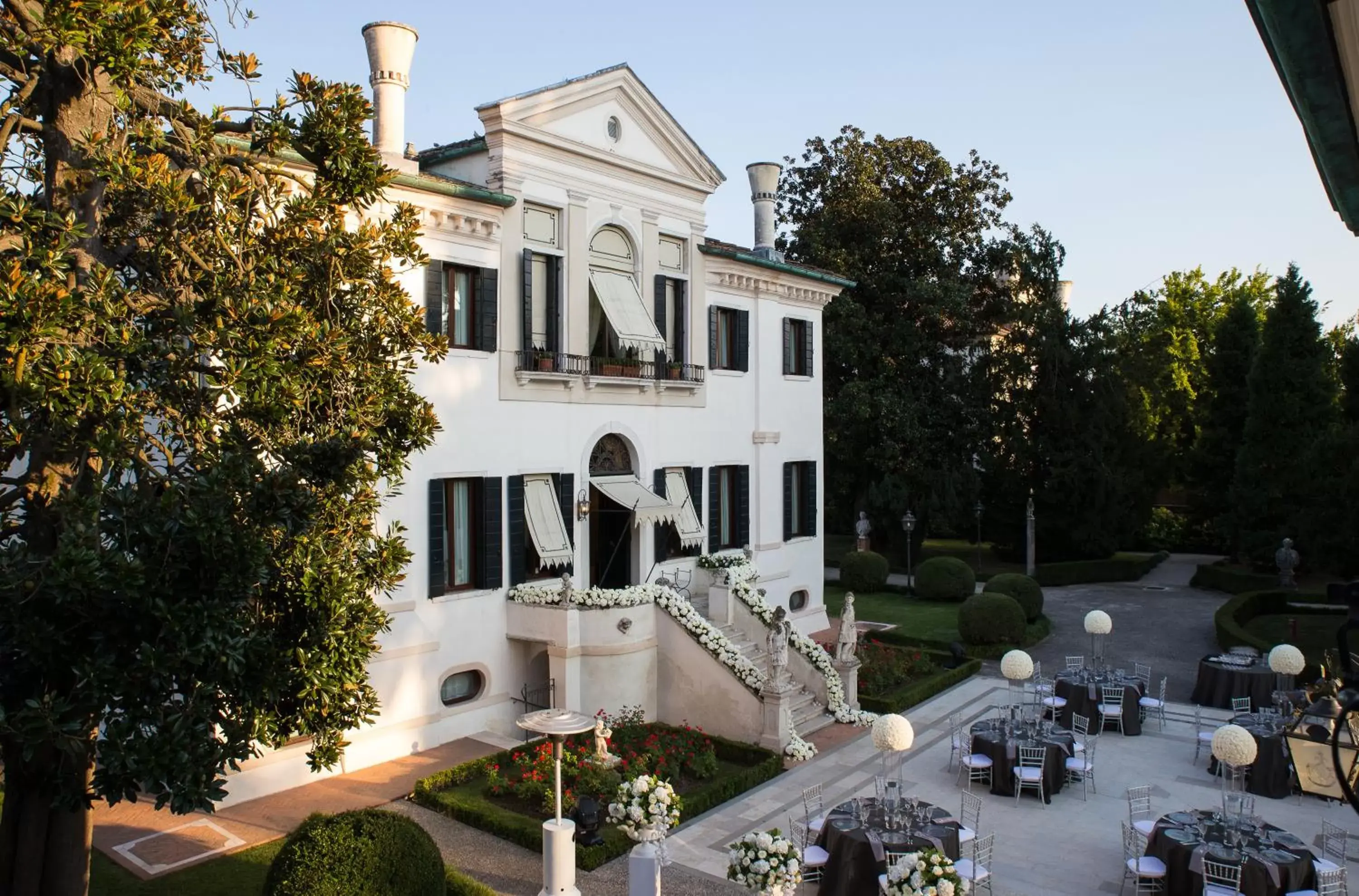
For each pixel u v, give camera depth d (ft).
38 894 34.53
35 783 34.09
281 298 35.73
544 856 46.34
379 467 40.14
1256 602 116.57
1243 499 139.54
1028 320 146.92
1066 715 75.20
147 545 30.81
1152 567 158.92
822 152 154.51
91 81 35.01
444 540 69.15
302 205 39.37
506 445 72.18
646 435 84.23
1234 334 154.30
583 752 61.82
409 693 65.98
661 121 83.10
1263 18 12.23
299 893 37.88
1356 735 21.59
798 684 79.05
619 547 85.25
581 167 77.36
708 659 71.36
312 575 34.58
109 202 37.86
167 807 55.98
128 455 31.94
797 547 103.04
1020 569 151.33
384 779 61.26
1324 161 16.48
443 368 67.77
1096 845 54.65
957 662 92.58
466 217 68.80
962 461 149.07
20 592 28.45
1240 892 44.16
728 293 93.35
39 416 31.32
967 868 47.37
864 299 149.79
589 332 80.23
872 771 65.92
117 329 32.65
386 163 63.87
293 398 35.24
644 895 45.44
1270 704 78.28
